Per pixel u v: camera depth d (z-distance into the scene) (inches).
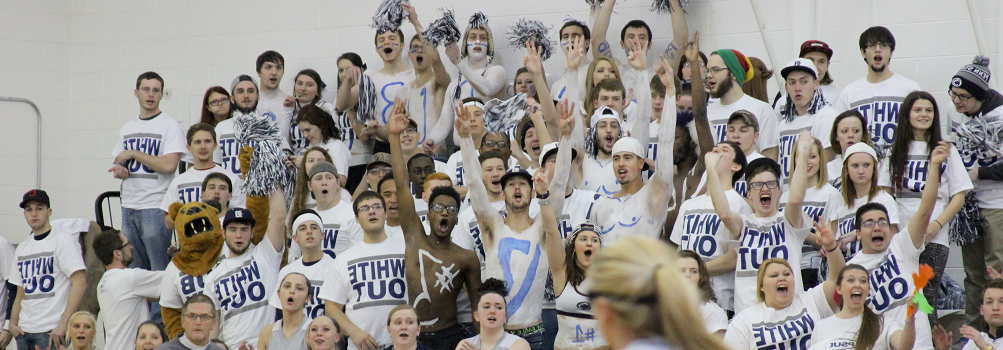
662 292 80.1
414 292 259.8
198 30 450.3
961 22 336.8
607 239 265.9
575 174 294.8
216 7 447.8
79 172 462.0
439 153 355.6
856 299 221.1
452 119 360.2
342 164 343.3
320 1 430.9
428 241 263.7
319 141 344.5
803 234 244.7
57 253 345.1
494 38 400.5
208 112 381.1
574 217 273.7
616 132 287.3
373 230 269.9
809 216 265.3
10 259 366.6
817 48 323.0
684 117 310.2
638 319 80.8
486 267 262.7
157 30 457.4
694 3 374.6
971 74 288.7
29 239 350.6
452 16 355.6
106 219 456.4
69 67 468.4
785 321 229.6
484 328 244.1
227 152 364.2
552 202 258.7
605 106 308.0
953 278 312.7
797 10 358.9
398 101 262.4
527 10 396.5
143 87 371.9
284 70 434.0
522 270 256.8
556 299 251.1
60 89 466.9
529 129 309.4
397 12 374.3
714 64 310.0
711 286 251.3
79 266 343.9
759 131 303.9
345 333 261.6
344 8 426.6
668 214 293.7
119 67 462.0
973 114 291.1
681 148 303.1
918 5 342.6
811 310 232.8
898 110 296.8
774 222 245.6
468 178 261.6
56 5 469.7
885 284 239.5
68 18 471.8
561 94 362.3
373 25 382.0
